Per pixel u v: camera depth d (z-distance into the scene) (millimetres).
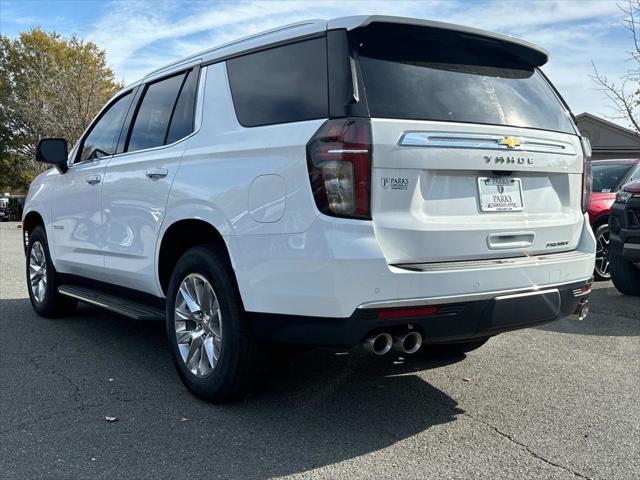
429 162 3043
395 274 2873
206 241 3951
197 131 3842
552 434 3266
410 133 3002
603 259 7977
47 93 29406
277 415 3490
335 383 4051
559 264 3436
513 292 3205
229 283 3412
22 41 38156
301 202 2998
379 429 3314
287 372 4273
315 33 3215
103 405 3625
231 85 3697
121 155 4656
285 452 3020
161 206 3967
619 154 24188
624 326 5691
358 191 2871
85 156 5316
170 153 3996
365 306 2855
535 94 3736
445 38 3352
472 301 3062
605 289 7605
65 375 4184
